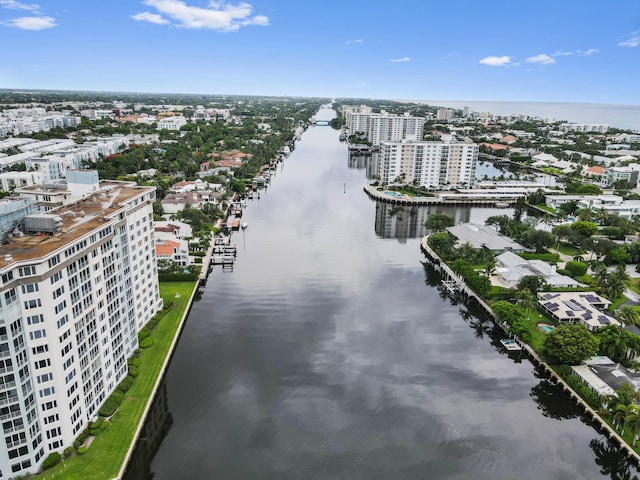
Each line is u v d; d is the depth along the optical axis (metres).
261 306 155.38
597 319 139.75
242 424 100.25
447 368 123.38
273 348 129.50
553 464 92.56
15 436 78.38
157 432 97.25
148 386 108.19
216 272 185.38
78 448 87.06
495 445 96.88
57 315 81.94
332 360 124.50
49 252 79.81
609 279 158.38
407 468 90.12
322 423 101.25
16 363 76.38
